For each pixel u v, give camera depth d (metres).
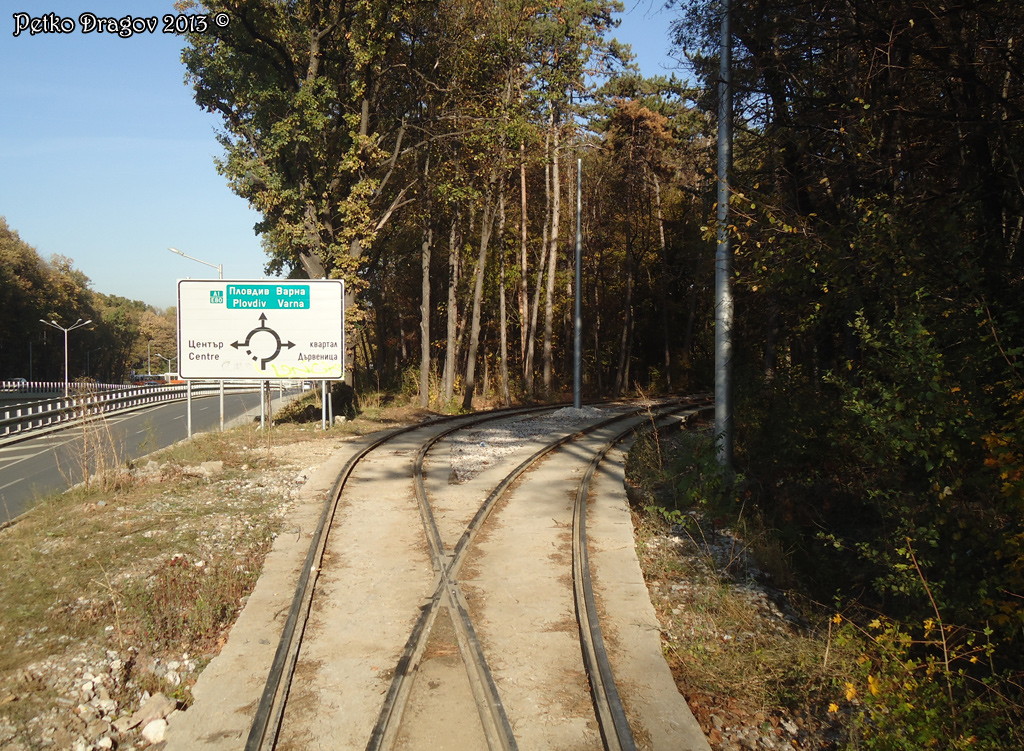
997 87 8.70
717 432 11.45
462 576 7.91
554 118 35.12
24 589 7.33
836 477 11.03
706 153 16.55
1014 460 5.36
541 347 48.97
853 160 9.80
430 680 5.55
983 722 4.85
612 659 5.95
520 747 4.70
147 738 4.88
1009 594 5.65
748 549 9.14
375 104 26.69
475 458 15.73
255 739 4.61
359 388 35.78
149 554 8.54
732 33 11.01
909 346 6.81
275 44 23.48
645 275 46.62
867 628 6.62
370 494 11.95
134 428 27.69
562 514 10.63
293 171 25.48
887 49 9.28
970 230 7.56
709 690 5.65
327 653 6.01
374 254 29.44
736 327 15.20
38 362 92.19
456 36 26.45
